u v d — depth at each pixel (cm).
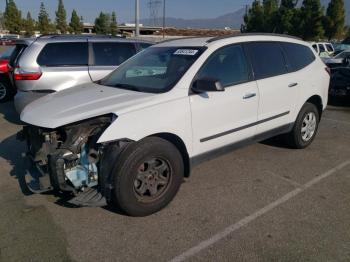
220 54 403
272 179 434
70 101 361
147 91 368
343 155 522
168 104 349
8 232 318
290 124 500
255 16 4888
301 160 498
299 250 295
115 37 713
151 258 286
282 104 474
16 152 522
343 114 820
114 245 302
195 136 374
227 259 285
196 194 392
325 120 757
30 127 358
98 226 329
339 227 329
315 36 4053
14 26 7838
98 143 317
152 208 345
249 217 346
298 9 4191
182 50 408
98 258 286
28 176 360
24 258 284
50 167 320
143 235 316
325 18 4216
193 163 384
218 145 402
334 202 377
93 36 689
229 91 400
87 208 360
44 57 617
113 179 321
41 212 352
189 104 362
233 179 432
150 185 342
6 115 760
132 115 326
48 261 281
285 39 501
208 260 284
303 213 353
